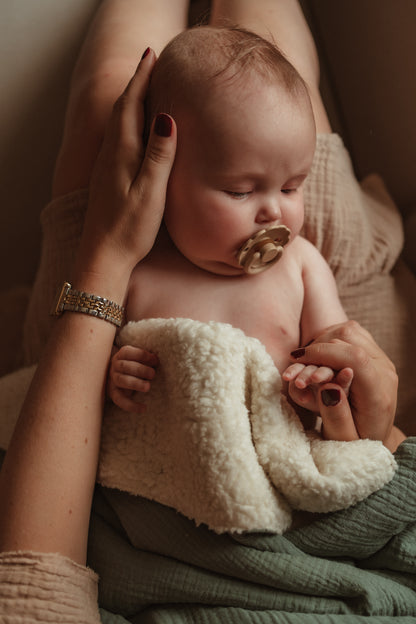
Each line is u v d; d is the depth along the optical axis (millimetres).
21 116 1356
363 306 1193
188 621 745
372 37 1348
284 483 752
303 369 773
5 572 693
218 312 889
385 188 1360
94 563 792
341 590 740
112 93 1010
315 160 1104
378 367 799
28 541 716
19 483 736
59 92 1351
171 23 1152
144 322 827
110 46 1078
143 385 782
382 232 1237
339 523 762
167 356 790
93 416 787
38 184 1435
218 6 1188
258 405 788
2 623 666
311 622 708
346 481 744
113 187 820
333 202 1108
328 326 930
